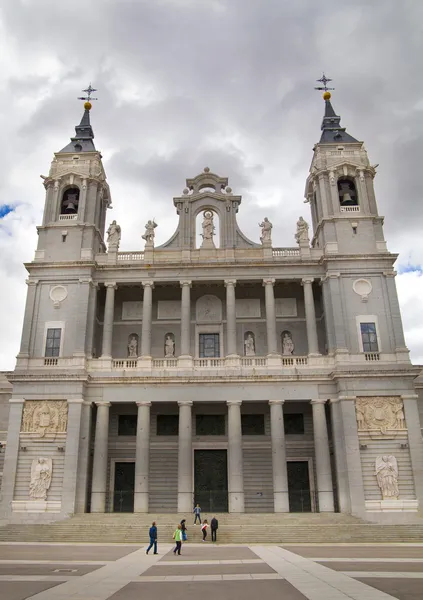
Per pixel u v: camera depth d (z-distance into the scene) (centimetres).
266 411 4956
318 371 4653
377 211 5206
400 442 4356
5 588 1644
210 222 5297
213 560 2464
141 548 3148
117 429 4931
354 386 4494
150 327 4906
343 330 4722
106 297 4991
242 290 5325
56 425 4472
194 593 1552
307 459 4828
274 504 4356
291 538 3622
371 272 4922
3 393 5250
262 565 2238
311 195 5678
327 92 6072
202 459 4841
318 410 4538
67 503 4219
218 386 4616
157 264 5012
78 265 4984
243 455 4853
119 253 5178
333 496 4559
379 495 4212
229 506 4303
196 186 5434
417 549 2978
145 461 4441
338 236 5056
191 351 5134
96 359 4759
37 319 4862
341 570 2012
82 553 2828
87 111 6112
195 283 5091
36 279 4984
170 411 4969
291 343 5106
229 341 4828
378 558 2452
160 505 4700
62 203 5397
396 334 4712
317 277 5012
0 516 4244
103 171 5625
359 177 5309
